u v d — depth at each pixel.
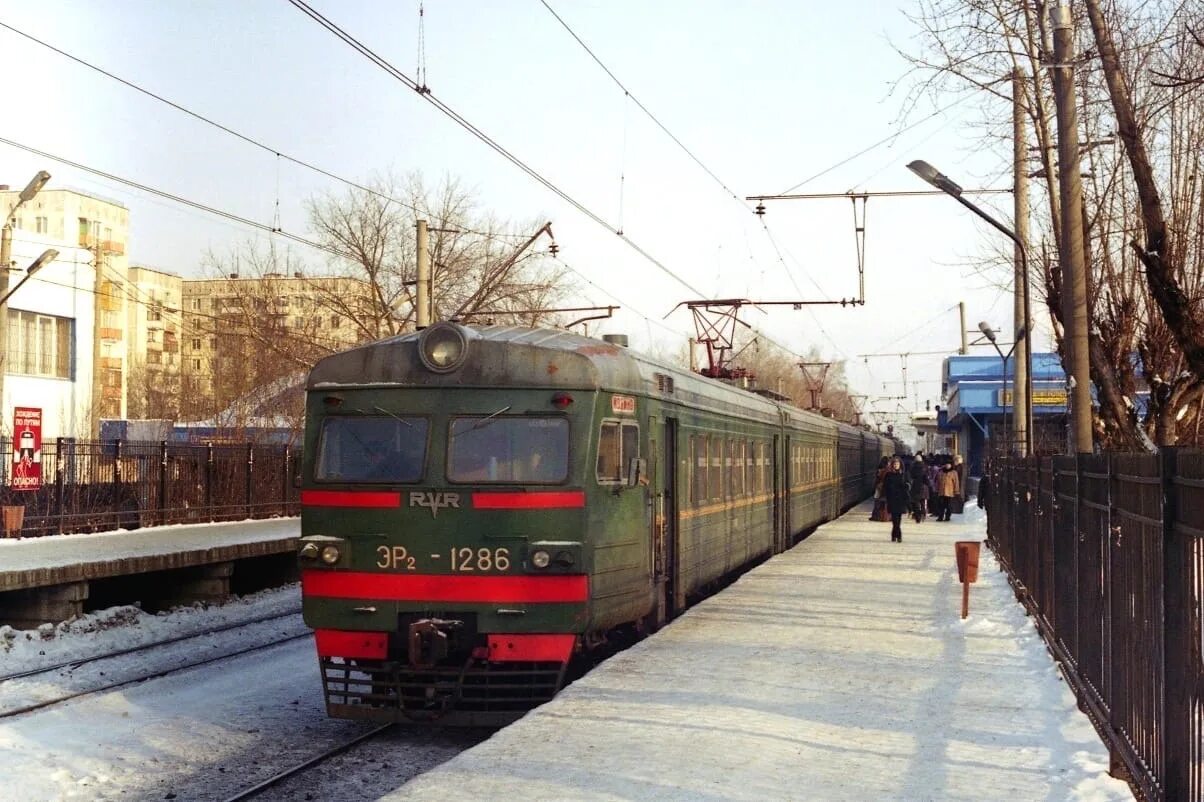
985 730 8.76
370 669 10.38
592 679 10.59
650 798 7.00
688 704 9.59
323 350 42.44
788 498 24.91
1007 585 18.55
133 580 19.23
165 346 84.38
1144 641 6.83
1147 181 13.33
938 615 14.95
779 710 9.39
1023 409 27.34
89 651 14.98
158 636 16.45
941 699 9.85
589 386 10.67
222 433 42.91
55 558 16.92
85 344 37.81
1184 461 5.83
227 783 8.94
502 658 10.15
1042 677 10.82
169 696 12.16
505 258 40.78
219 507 27.08
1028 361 22.28
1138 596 7.05
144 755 9.67
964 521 35.59
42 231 73.88
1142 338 19.45
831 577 19.25
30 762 9.27
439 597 10.24
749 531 19.58
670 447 14.02
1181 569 5.91
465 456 10.42
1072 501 10.39
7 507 21.14
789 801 6.94
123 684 12.58
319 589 10.52
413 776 9.06
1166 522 6.10
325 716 11.19
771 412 22.75
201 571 19.50
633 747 8.20
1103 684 8.49
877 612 15.16
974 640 12.95
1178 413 18.66
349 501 10.48
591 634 10.91
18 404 35.16
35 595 15.82
